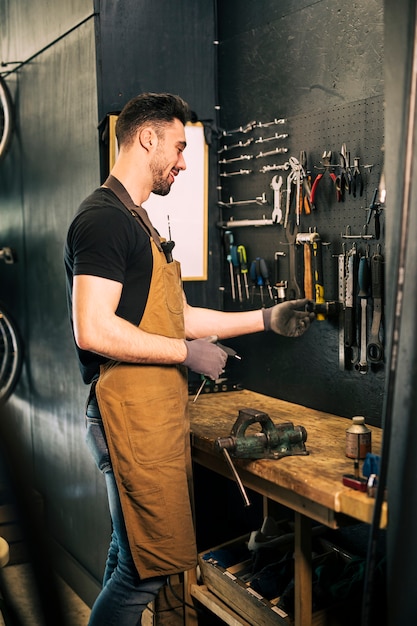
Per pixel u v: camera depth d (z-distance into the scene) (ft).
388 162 5.21
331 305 8.54
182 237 10.25
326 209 8.75
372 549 4.99
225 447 6.82
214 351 7.43
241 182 10.30
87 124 9.92
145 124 7.29
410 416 5.31
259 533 8.84
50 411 12.41
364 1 7.95
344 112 8.36
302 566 6.89
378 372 8.14
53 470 12.41
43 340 12.60
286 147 9.36
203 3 10.26
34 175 12.45
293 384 9.55
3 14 13.28
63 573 11.88
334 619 7.15
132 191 7.39
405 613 5.46
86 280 6.68
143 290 7.19
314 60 8.78
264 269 9.69
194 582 8.72
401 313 5.05
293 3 9.04
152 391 7.11
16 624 5.84
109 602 7.42
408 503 5.35
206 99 10.48
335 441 7.56
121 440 7.02
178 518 7.20
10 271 14.07
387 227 5.30
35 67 11.91
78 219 6.93
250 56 9.87
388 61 5.09
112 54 9.53
